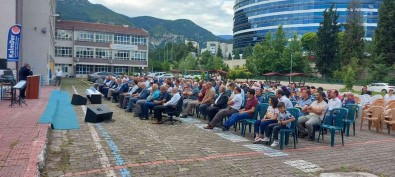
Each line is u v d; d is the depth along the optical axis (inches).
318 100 364.2
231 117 378.9
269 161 261.9
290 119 314.2
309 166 251.0
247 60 2301.9
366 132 430.0
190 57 2795.3
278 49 2156.7
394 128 429.1
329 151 306.0
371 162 270.1
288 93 524.7
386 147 332.8
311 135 354.0
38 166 212.7
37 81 622.5
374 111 443.8
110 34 2664.9
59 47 2493.8
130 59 2768.2
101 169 226.2
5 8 957.2
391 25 1718.8
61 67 2509.8
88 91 676.1
